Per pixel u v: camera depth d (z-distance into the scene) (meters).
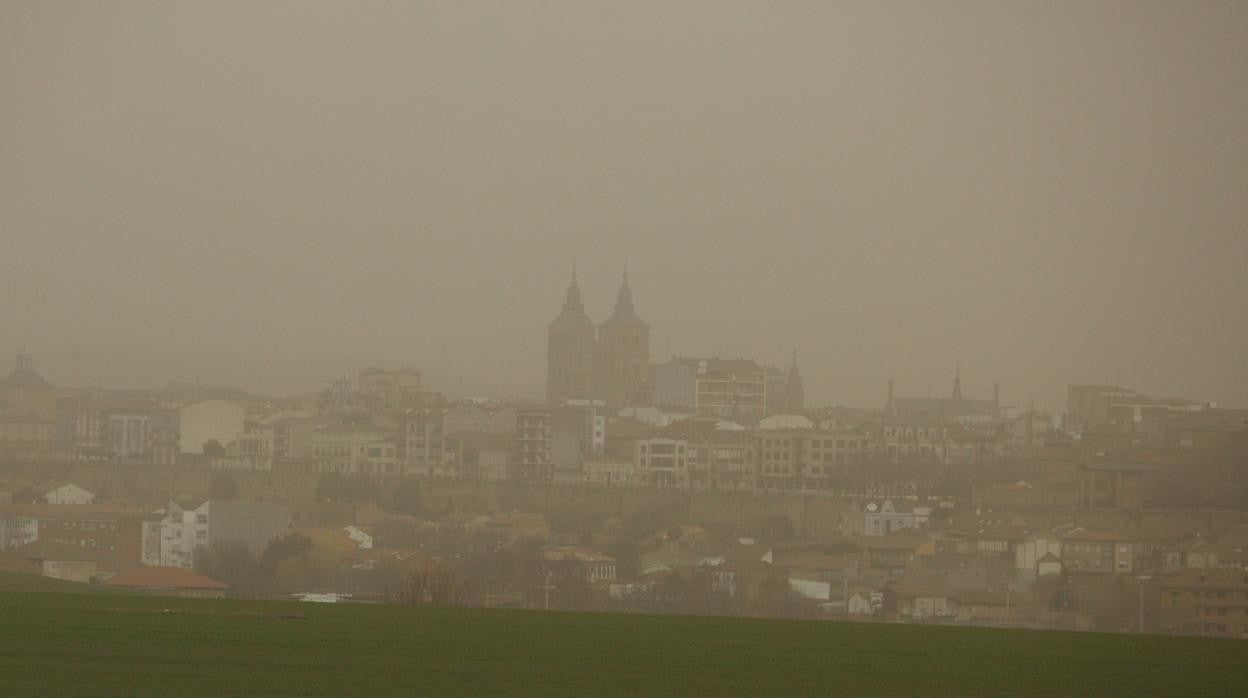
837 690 69.88
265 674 66.88
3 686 60.84
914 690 70.69
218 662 69.50
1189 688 73.69
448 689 65.56
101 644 73.56
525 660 75.62
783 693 68.38
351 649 76.44
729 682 71.00
